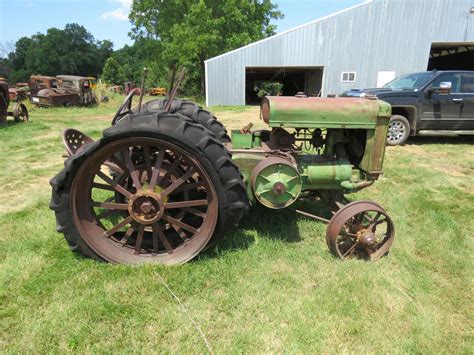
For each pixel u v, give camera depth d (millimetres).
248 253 2754
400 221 3449
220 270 2529
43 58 63844
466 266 2711
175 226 2633
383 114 2846
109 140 2330
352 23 16000
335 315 2133
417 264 2715
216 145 2420
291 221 3332
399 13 15695
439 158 6148
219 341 1935
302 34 16422
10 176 5051
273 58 17000
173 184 2539
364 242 2691
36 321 2027
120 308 2131
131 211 2553
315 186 3084
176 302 2223
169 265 2541
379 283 2443
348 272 2555
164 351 1862
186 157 2439
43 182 4801
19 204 3936
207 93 17734
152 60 32469
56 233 3059
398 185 4621
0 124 9852
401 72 16531
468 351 1916
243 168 2863
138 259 2613
